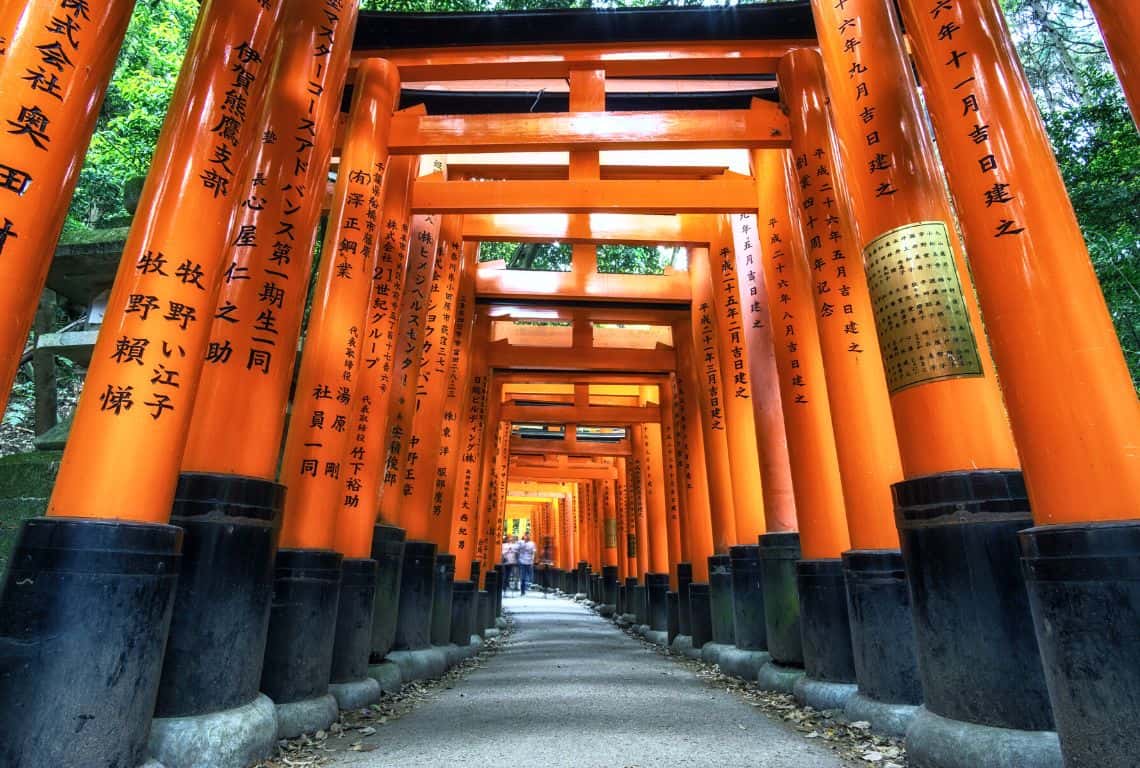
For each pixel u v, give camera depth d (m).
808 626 6.25
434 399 9.21
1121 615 2.80
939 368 4.25
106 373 3.51
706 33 7.29
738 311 9.20
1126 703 2.74
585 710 5.99
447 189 8.04
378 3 10.57
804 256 7.22
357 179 6.75
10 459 6.77
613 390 18.39
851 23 5.12
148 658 3.26
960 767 3.63
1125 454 3.09
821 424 6.70
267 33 4.41
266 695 4.66
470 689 7.27
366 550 6.59
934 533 4.05
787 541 7.32
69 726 2.95
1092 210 9.28
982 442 4.07
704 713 5.87
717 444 10.04
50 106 3.20
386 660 7.17
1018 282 3.53
